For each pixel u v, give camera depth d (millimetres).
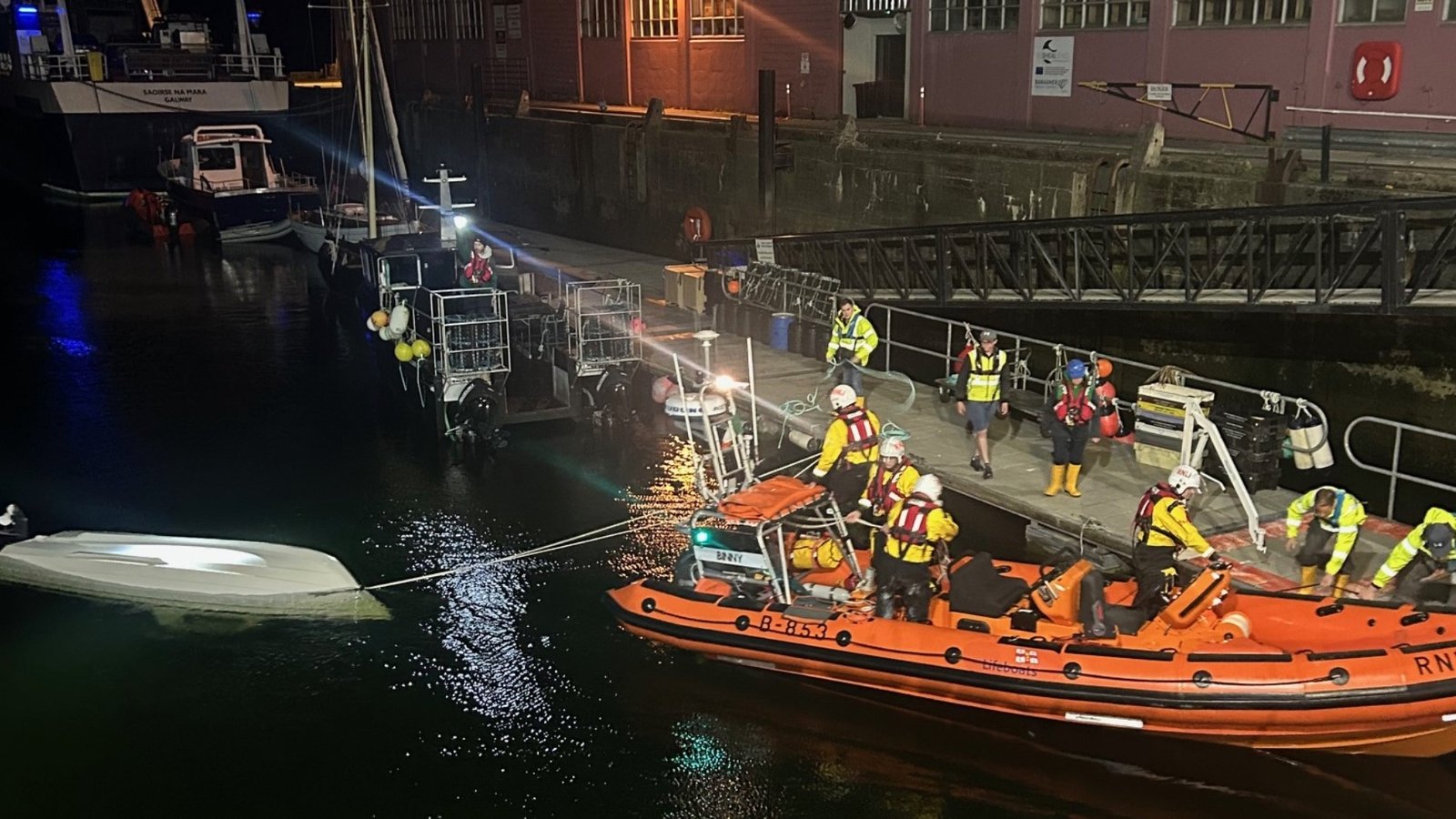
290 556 11141
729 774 8172
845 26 24094
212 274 27906
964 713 8742
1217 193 14477
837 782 8062
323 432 15828
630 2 30219
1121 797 7809
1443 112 14578
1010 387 14477
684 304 20203
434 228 24078
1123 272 15945
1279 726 7590
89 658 9844
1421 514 12234
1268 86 15617
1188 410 10820
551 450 15023
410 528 12531
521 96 32188
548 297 18109
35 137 42938
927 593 8648
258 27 57500
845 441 10023
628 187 27641
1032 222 14539
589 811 7805
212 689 9391
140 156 41281
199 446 15289
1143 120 18406
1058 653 8062
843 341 12859
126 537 11500
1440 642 7480
